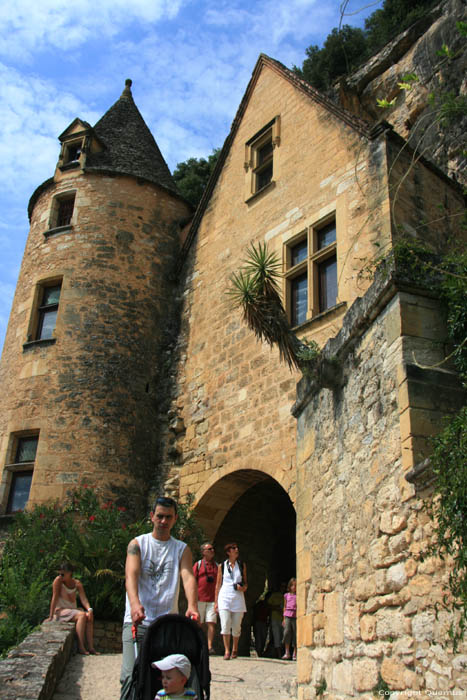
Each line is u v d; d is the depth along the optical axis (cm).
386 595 472
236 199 1450
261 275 809
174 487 1324
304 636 639
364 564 515
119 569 1111
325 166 1226
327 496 628
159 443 1415
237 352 1284
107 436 1353
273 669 816
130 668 403
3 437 1394
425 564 429
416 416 469
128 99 1903
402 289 519
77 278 1495
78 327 1445
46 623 852
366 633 493
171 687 346
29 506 1280
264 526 1462
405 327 505
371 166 1112
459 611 384
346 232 1114
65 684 674
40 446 1333
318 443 679
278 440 1113
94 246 1529
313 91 1326
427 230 1078
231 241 1420
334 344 638
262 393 1184
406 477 449
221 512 1279
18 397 1410
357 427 570
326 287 1159
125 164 1661
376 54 1697
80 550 1115
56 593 901
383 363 529
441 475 399
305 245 1230
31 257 1595
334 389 638
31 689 526
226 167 1525
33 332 1490
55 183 1655
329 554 601
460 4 1422
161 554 450
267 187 1356
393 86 1603
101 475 1317
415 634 427
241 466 1170
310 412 720
